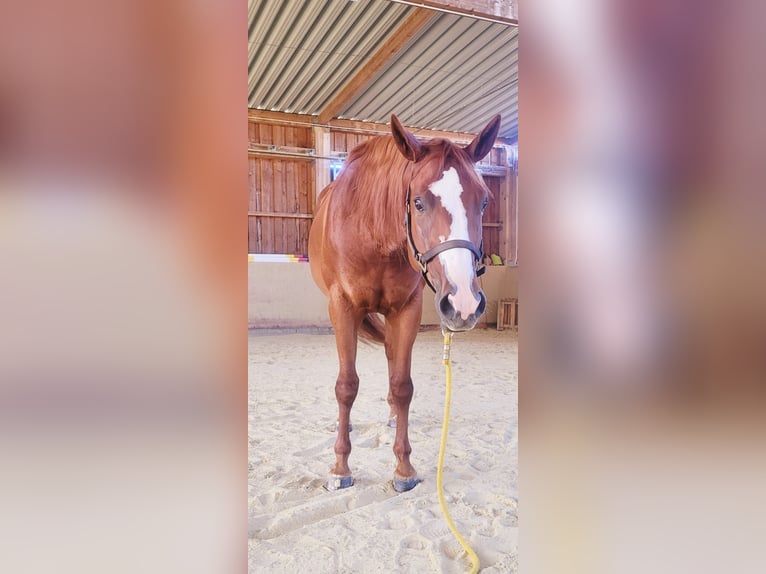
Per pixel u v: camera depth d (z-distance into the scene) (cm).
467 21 452
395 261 148
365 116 688
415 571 111
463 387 301
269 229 697
